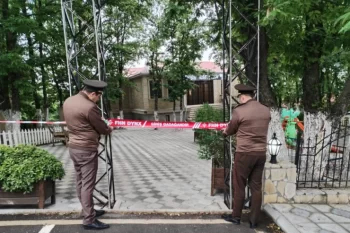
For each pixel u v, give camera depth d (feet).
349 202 11.70
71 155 9.91
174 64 52.95
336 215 10.49
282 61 16.33
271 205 11.39
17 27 26.32
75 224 10.45
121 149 30.71
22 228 10.14
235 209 10.33
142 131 51.08
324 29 13.34
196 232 9.83
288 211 10.82
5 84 32.40
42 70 35.63
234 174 10.21
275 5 10.13
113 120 12.03
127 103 73.92
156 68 57.93
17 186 11.16
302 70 15.60
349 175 14.32
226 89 12.22
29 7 29.30
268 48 14.58
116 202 12.81
